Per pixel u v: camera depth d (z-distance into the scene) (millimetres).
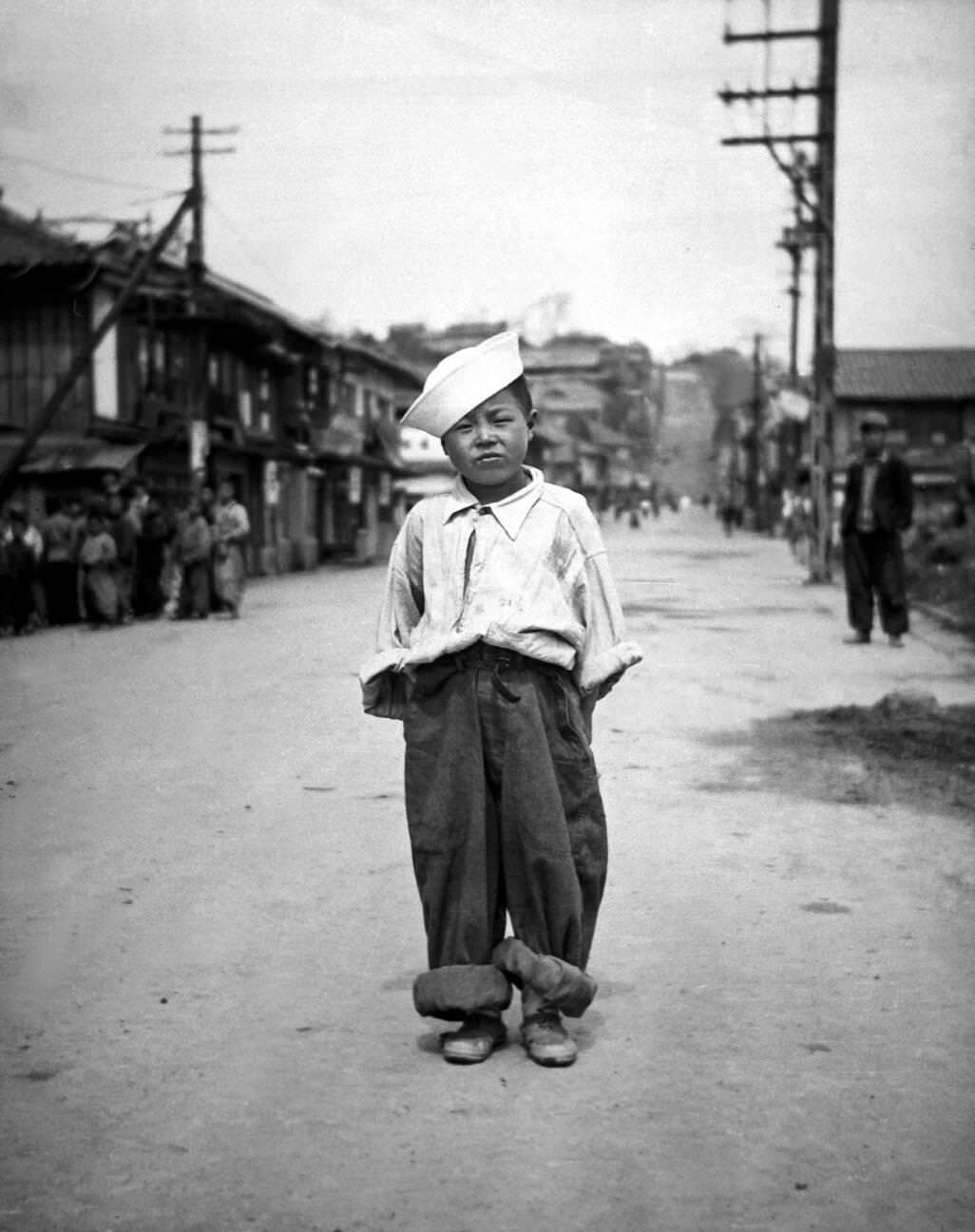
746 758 8164
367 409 49312
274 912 5164
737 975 4430
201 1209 2934
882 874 5652
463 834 3684
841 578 27922
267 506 36406
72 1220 2895
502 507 3697
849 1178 3064
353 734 9195
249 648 15305
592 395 125812
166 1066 3711
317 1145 3234
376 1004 4184
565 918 3676
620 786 7434
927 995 4242
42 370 27906
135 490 23219
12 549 18078
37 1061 3746
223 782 7656
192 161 24734
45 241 27688
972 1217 2898
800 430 63281
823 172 26156
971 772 7656
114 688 11797
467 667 3648
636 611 19641
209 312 29031
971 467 39750
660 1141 3248
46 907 5254
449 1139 3262
